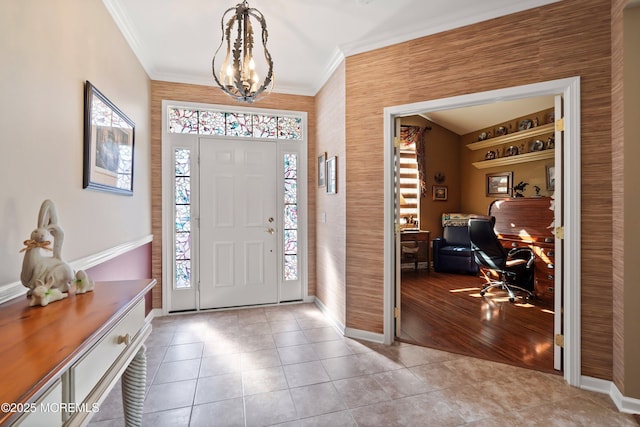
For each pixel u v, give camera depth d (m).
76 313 0.98
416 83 2.43
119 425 1.62
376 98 2.60
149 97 3.12
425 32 2.38
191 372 2.13
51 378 0.65
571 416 1.69
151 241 3.16
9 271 1.14
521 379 2.05
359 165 2.68
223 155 3.45
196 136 3.36
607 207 1.87
